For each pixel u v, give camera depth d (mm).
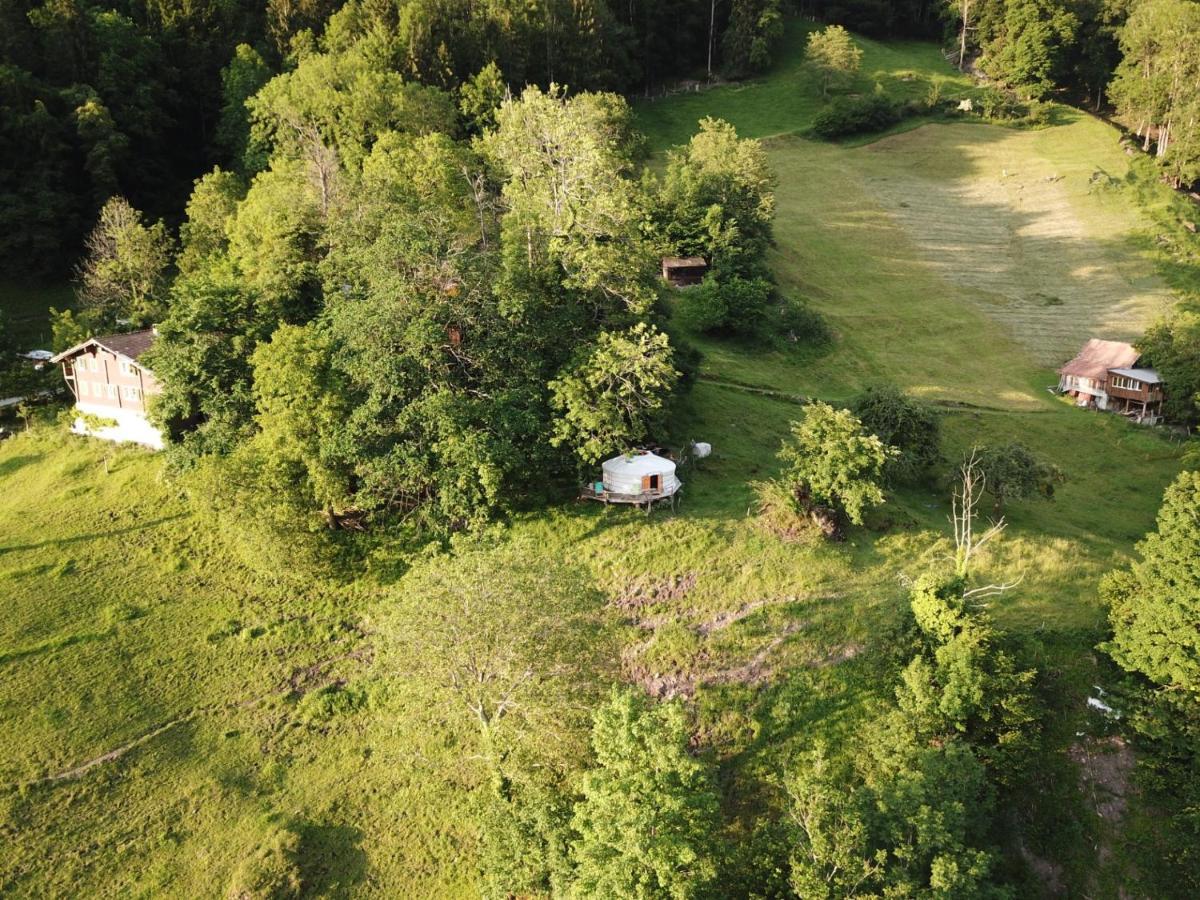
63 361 63344
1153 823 32125
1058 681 36312
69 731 37781
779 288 95312
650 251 60406
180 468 50844
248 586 46062
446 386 46375
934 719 32719
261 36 121312
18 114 86062
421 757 35562
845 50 146750
